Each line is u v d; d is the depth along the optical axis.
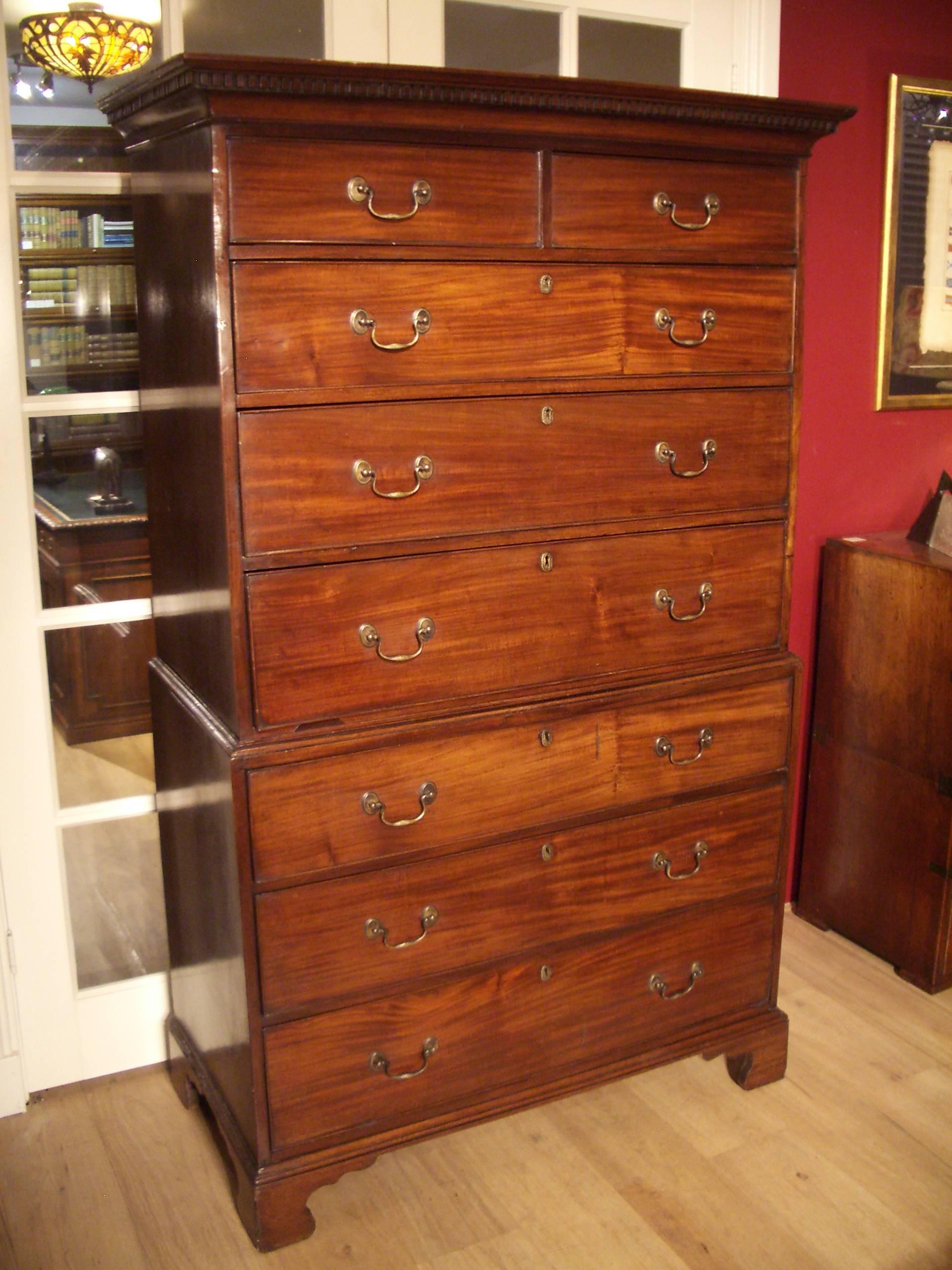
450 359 1.58
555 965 1.86
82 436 1.97
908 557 2.34
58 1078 2.13
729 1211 1.82
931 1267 1.71
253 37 1.94
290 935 1.64
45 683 2.00
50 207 1.88
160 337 1.72
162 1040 2.21
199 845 1.79
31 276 1.90
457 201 1.54
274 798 1.58
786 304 1.82
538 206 1.59
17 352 1.89
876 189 2.47
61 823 2.06
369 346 1.53
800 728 2.68
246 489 1.50
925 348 2.61
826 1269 1.71
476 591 1.67
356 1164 1.75
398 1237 1.78
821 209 2.41
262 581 1.53
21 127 1.84
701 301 1.75
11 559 1.93
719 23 2.27
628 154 1.64
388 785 1.66
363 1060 1.74
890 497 2.67
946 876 2.34
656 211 1.68
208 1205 1.84
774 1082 2.13
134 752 2.12
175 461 1.71
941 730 2.30
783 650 1.97
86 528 2.00
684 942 1.98
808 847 2.68
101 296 1.95
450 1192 1.87
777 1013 2.11
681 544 1.82
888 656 2.40
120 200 1.93
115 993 2.15
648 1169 1.92
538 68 2.15
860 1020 2.32
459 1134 2.01
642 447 1.75
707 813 1.94
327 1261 1.73
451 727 1.67
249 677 1.56
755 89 2.30
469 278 1.57
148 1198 1.86
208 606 1.63
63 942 2.09
